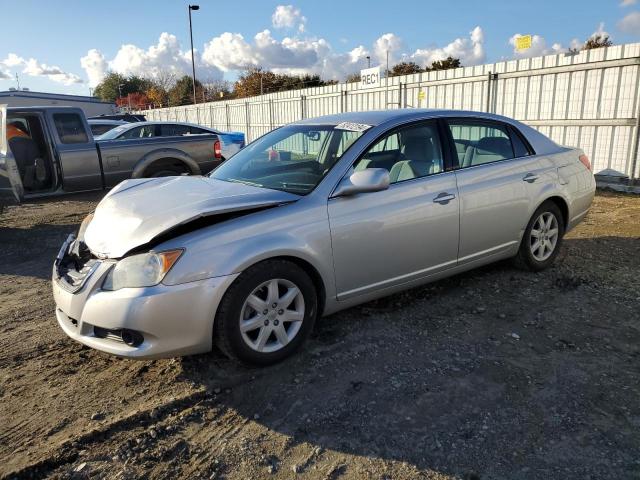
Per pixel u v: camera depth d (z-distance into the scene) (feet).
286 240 10.93
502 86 38.11
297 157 13.62
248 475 8.27
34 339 13.21
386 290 13.07
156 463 8.58
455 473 8.18
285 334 11.37
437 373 10.97
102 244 10.84
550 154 16.61
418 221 13.03
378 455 8.61
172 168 30.32
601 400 9.92
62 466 8.52
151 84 237.66
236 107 78.48
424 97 44.19
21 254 21.58
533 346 12.04
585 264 17.60
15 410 10.10
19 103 129.18
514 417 9.48
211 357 11.84
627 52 30.71
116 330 10.14
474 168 14.53
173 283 9.91
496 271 16.88
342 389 10.48
